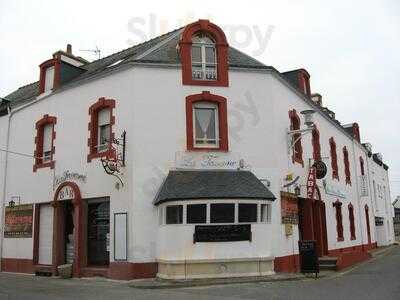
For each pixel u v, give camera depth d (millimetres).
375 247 32594
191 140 16047
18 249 19359
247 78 17016
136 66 16203
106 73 16859
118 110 16375
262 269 14836
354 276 15391
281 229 16578
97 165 16656
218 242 14523
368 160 33375
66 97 18406
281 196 16859
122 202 15586
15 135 20703
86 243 16766
